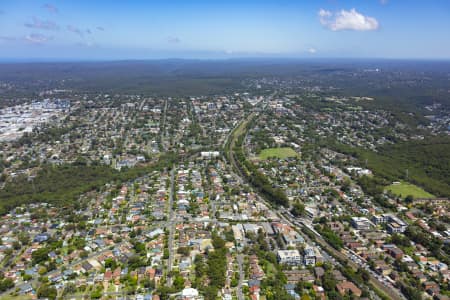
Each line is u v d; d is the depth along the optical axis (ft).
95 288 606.14
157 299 572.51
